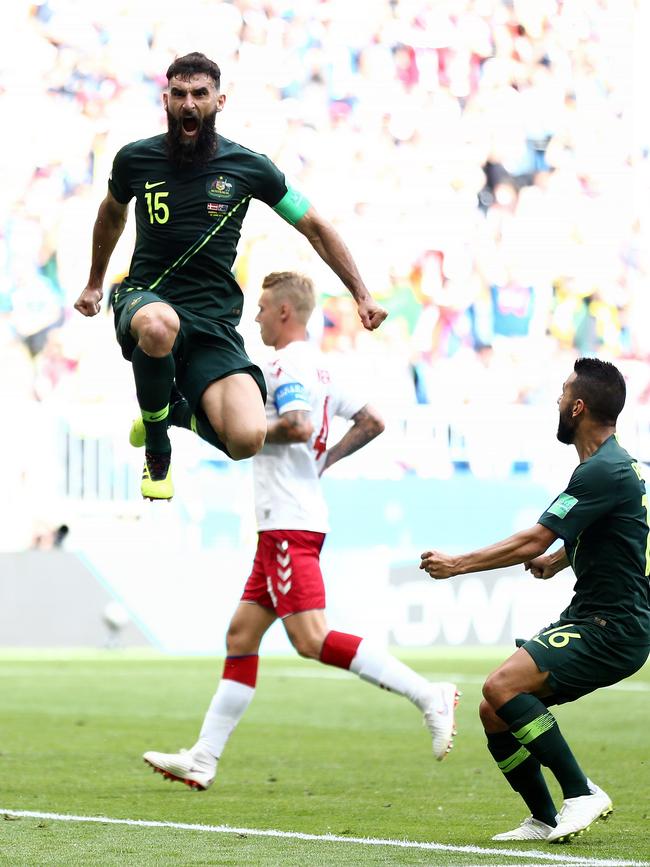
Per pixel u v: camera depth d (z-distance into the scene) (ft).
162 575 187.42
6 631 183.83
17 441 201.36
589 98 277.44
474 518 215.92
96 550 187.11
